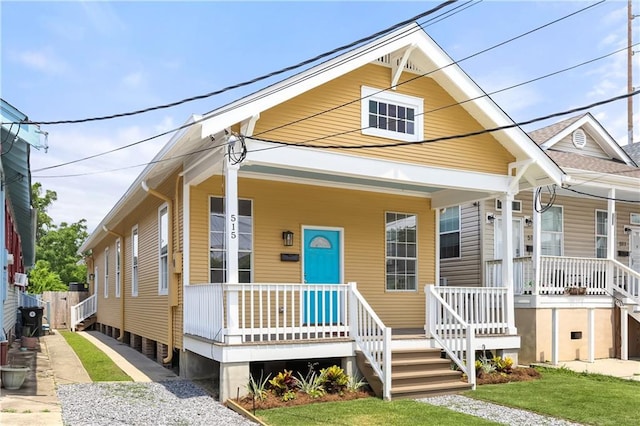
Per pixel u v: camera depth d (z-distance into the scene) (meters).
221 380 8.02
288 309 11.03
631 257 16.84
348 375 8.91
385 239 12.41
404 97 10.29
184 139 8.51
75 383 9.23
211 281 10.34
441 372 9.06
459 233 15.45
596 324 13.18
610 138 16.50
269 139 8.85
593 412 7.52
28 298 22.50
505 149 11.21
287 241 11.16
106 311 20.02
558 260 13.13
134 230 15.16
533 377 10.26
